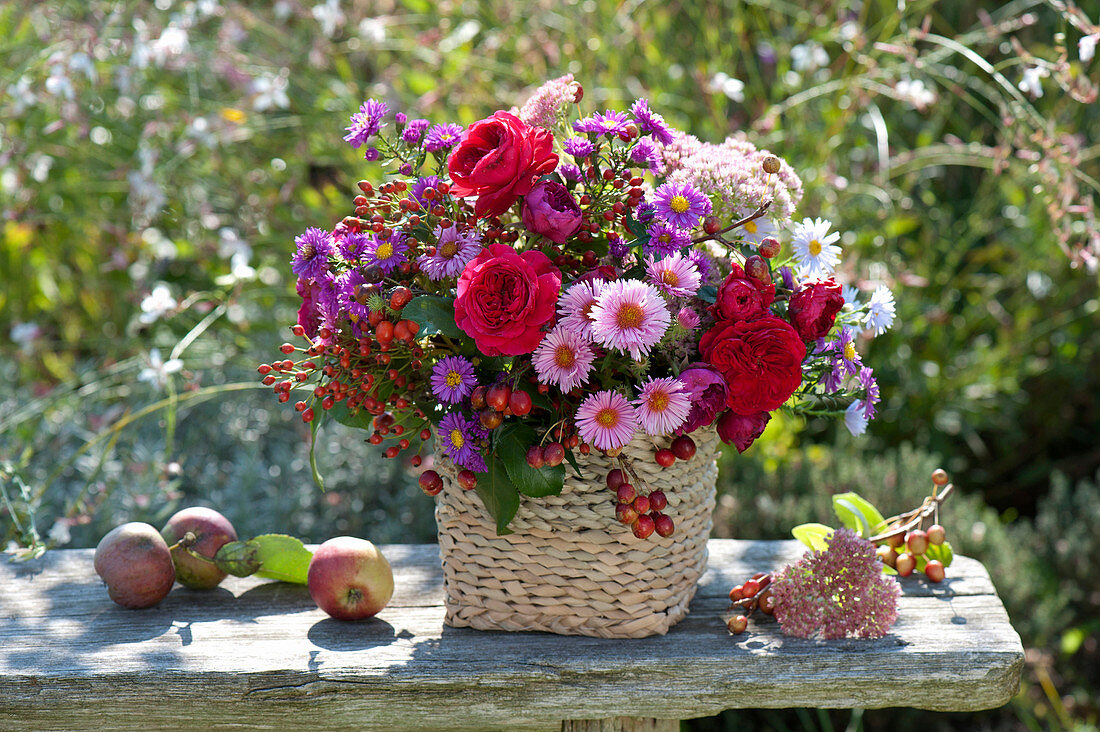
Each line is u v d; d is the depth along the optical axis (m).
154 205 2.09
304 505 2.01
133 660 1.04
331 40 2.56
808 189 2.26
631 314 0.87
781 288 1.00
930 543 1.26
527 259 0.93
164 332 2.32
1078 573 2.18
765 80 2.73
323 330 0.96
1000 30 2.00
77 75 2.09
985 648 1.06
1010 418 2.65
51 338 2.70
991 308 2.63
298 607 1.18
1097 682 2.15
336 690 1.03
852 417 1.06
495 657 1.04
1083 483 2.33
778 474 2.11
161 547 1.15
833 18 2.48
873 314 1.04
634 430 0.92
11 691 1.01
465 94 2.38
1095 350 2.70
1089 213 1.69
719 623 1.12
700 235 1.02
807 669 1.04
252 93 2.21
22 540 1.39
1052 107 2.60
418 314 0.93
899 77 2.30
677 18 2.74
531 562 1.05
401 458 2.11
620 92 2.34
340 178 2.51
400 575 1.27
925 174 2.77
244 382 2.24
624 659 1.04
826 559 1.10
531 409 0.99
